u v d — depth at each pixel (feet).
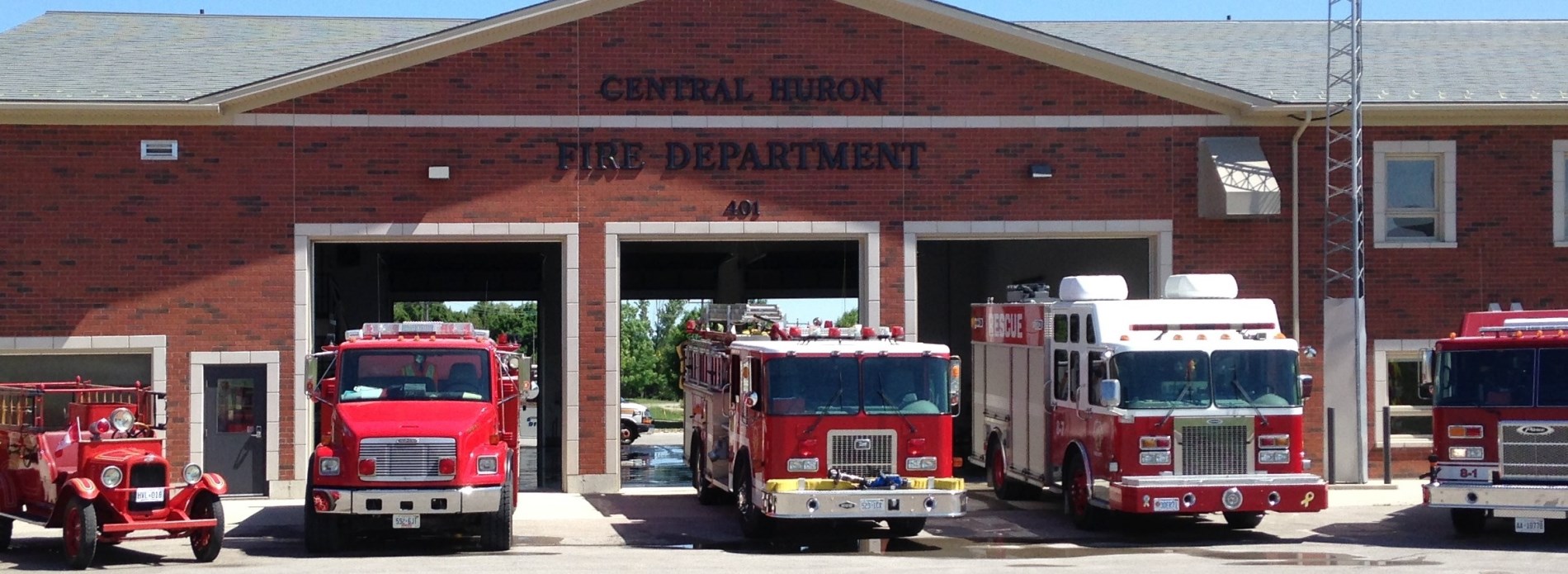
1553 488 54.19
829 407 56.44
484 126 75.00
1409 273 79.46
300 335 74.08
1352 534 59.98
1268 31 94.38
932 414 57.00
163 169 73.61
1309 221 78.84
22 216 72.74
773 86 76.38
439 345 57.47
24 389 55.21
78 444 52.01
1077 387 61.98
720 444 66.08
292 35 88.07
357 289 97.45
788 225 76.18
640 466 98.12
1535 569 48.47
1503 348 56.39
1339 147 79.00
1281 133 78.89
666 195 75.77
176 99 73.31
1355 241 75.72
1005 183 77.41
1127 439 57.31
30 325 72.64
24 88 74.38
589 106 75.56
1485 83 82.33
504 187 75.05
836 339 59.72
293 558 53.47
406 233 74.49
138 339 73.26
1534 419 55.26
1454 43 90.94
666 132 75.87
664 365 212.23
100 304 73.05
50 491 52.85
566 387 75.51
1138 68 77.56
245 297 73.87
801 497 54.90
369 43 86.53
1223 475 57.52
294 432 73.97
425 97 74.79
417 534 61.36
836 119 76.64
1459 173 79.51
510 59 75.25
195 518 52.85
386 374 56.75
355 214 74.38
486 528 55.77
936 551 55.47
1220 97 77.87
